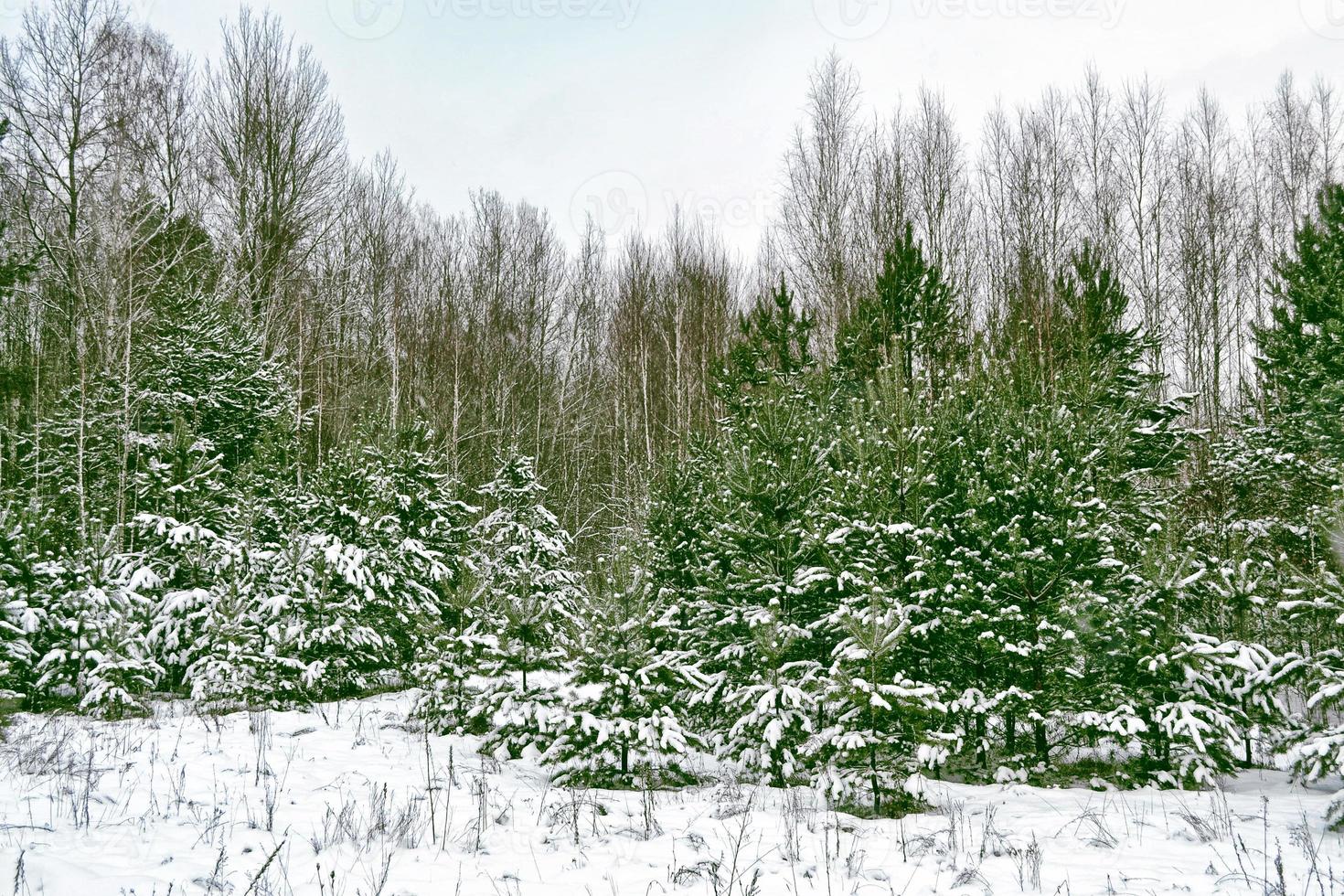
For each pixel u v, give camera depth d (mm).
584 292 46312
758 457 11844
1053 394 13133
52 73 24891
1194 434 15562
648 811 7344
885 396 11797
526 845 6590
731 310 38531
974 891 5734
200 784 7734
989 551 10273
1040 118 33281
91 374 20031
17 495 18062
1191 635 9766
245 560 14172
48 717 10578
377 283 37438
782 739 9273
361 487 16328
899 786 8445
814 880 5930
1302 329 16984
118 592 12570
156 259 25109
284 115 33125
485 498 27375
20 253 20828
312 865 5852
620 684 9023
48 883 4910
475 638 10781
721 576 12031
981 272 31234
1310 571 16141
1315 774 7863
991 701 9617
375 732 11055
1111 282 17531
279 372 24859
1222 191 32531
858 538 11102
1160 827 7473
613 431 39688
